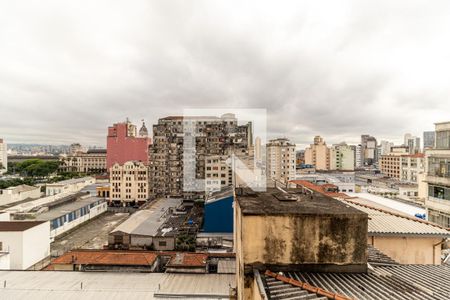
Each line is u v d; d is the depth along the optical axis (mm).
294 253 6691
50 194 72938
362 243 6758
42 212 48438
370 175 86188
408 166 80875
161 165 72938
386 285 6273
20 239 31609
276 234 6703
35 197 67938
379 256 9133
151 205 57219
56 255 37562
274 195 9125
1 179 101062
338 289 5977
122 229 38219
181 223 44219
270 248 6695
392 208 25953
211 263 27828
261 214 6699
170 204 57625
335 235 6715
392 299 5672
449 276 7316
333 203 7895
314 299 5484
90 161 147250
